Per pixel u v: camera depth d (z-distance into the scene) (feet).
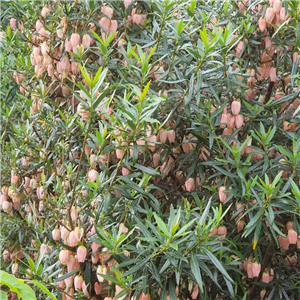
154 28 3.01
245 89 2.90
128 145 2.44
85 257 2.56
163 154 2.98
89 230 2.67
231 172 2.88
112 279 2.27
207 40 2.61
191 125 2.84
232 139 2.84
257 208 2.64
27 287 0.90
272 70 3.05
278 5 2.87
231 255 2.87
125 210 2.60
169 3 2.89
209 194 3.01
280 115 3.05
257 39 3.09
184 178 3.12
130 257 2.57
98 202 2.73
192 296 2.53
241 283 2.86
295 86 3.20
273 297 3.02
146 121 2.51
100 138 2.45
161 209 3.11
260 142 2.69
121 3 3.15
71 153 3.04
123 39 3.20
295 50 2.98
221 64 2.84
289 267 3.01
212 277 2.32
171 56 3.05
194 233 2.23
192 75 2.72
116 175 2.79
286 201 2.45
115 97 2.99
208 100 2.80
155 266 2.29
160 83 2.95
